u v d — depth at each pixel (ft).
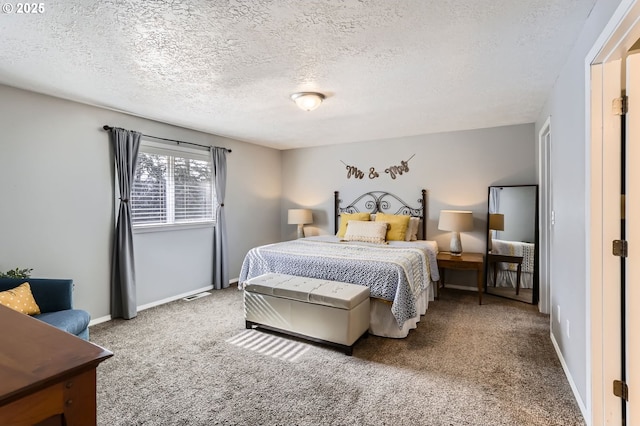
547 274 12.01
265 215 19.29
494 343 9.54
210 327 10.92
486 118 13.28
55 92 9.96
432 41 6.88
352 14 5.83
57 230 10.50
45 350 2.63
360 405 6.64
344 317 8.91
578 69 6.68
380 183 17.42
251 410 6.49
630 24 4.50
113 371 8.00
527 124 14.14
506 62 7.92
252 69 8.30
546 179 12.07
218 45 6.98
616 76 5.60
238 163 17.48
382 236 14.82
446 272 15.88
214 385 7.38
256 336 10.15
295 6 5.56
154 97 10.46
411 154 16.58
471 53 7.46
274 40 6.79
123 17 5.86
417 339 9.89
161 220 13.75
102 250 11.63
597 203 5.74
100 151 11.55
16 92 9.58
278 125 14.29
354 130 15.30
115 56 7.48
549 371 7.90
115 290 11.86
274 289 10.01
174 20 5.97
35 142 9.98
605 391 5.73
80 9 5.58
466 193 15.40
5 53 7.29
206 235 15.66
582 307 6.40
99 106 11.40
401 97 10.59
